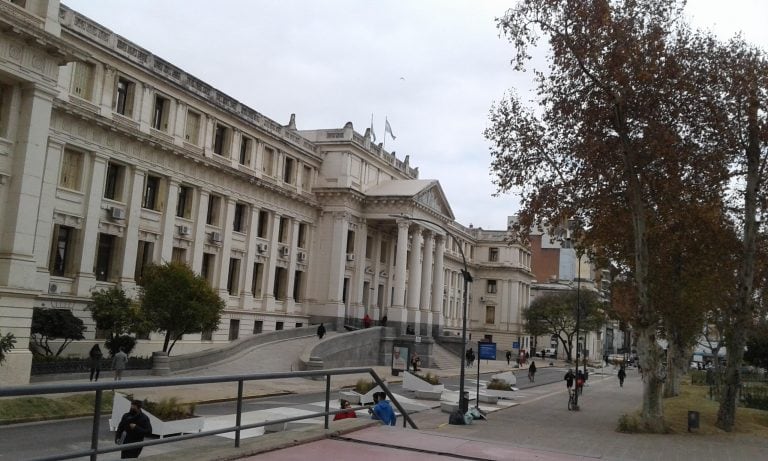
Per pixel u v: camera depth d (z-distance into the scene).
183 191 45.31
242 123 50.06
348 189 60.00
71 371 28.17
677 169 25.61
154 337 40.34
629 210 27.67
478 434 20.94
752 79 24.69
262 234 54.47
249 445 7.70
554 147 27.25
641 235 24.84
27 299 24.45
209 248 47.44
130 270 39.34
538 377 62.03
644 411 23.61
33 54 25.22
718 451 19.08
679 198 26.19
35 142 25.27
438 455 8.38
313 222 60.84
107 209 38.03
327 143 61.72
